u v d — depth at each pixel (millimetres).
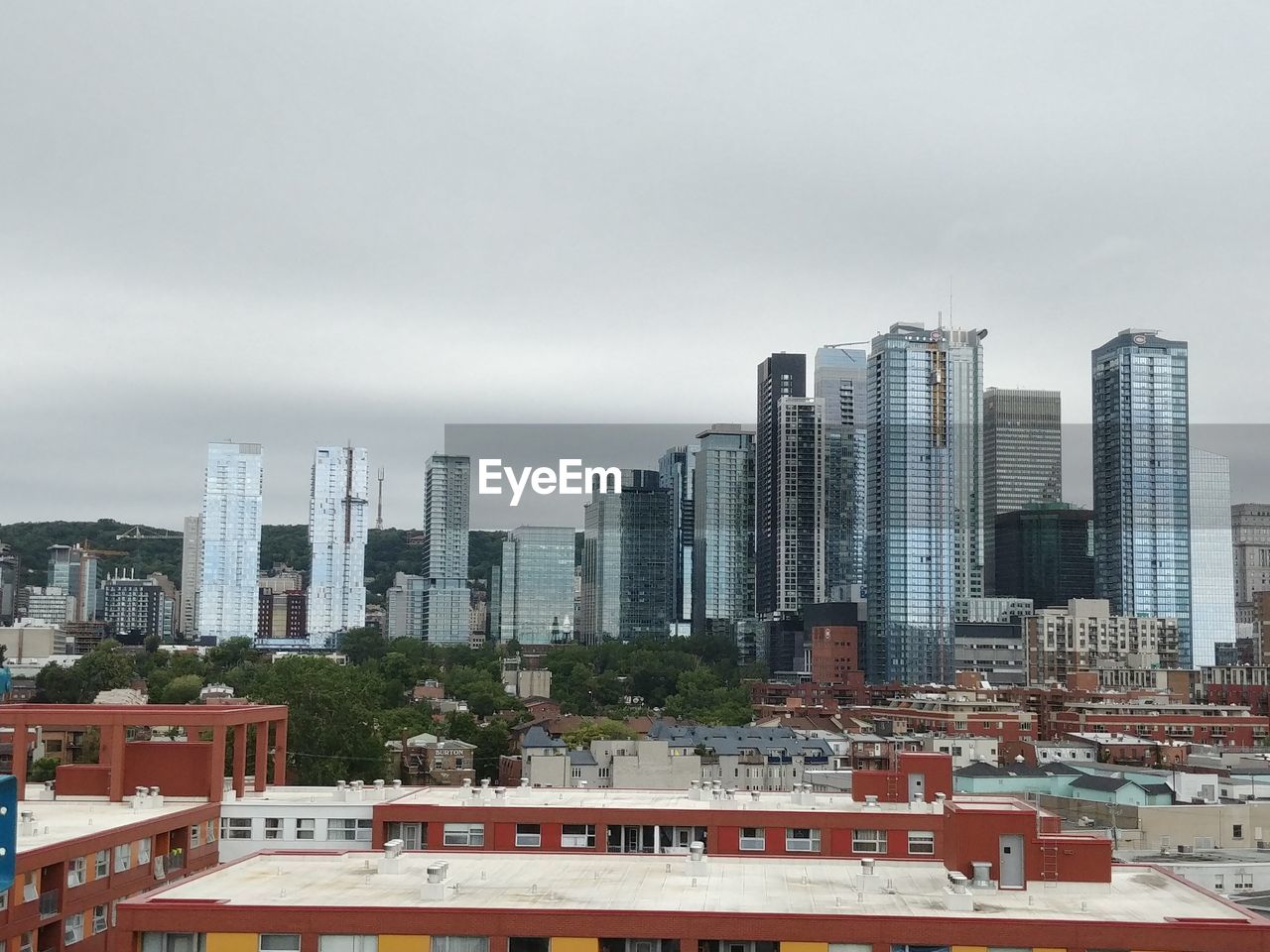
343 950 75375
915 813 113875
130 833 106500
